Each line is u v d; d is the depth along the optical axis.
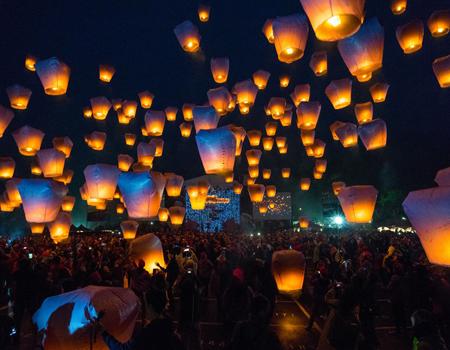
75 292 3.21
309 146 13.29
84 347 2.95
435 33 7.41
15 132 8.97
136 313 3.30
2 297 8.62
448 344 4.54
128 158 13.04
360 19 3.09
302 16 5.48
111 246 12.91
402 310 6.89
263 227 35.69
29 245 17.25
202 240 15.19
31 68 10.20
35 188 6.09
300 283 6.04
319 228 34.75
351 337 3.78
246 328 3.20
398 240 17.31
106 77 11.73
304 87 11.00
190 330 5.76
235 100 10.03
